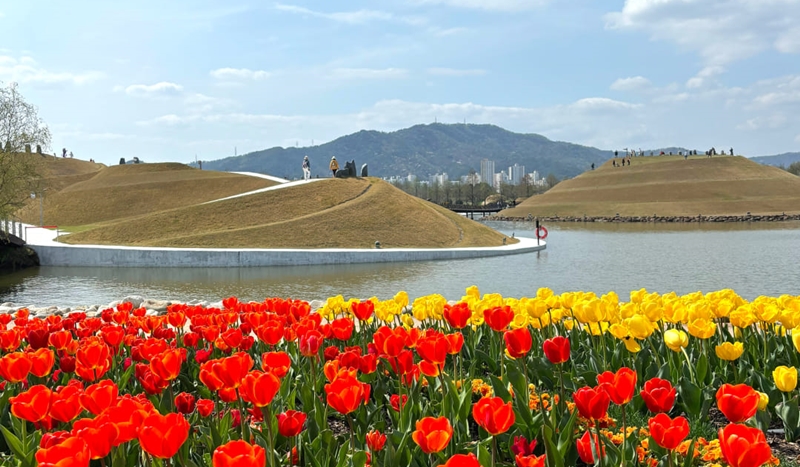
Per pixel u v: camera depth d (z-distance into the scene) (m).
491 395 5.90
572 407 5.33
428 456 4.48
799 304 7.20
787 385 4.79
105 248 46.53
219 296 31.50
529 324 8.04
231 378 4.20
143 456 4.11
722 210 139.25
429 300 7.94
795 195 150.75
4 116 48.19
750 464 2.88
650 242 68.62
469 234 66.81
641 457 4.46
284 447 4.97
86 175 120.69
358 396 4.00
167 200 88.31
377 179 82.25
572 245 65.12
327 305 8.65
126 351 7.98
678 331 5.98
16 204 49.09
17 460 4.14
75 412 4.08
